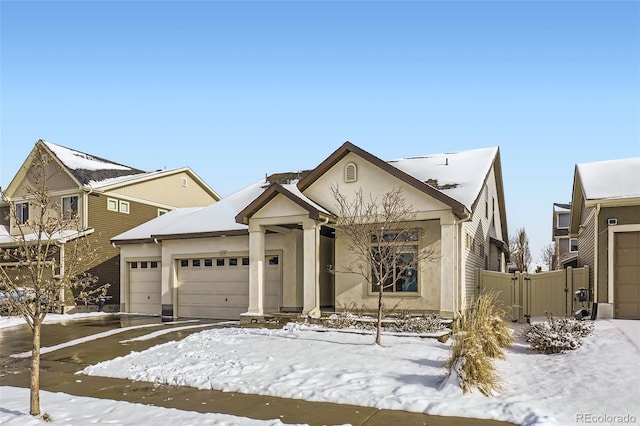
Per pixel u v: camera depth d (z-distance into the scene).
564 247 39.50
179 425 6.41
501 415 6.61
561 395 7.29
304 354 10.26
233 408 7.23
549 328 10.99
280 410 7.07
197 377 8.88
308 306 14.98
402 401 7.16
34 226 8.09
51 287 7.54
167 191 29.75
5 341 14.22
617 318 13.78
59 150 27.17
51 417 6.73
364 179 15.41
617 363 8.70
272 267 18.30
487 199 20.59
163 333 15.02
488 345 10.06
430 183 16.64
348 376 8.46
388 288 15.45
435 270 14.81
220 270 19.75
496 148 19.41
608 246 13.98
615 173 15.29
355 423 6.46
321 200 16.05
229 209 20.98
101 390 8.46
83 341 13.91
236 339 12.19
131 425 6.42
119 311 24.12
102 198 25.27
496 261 23.28
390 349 10.64
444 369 8.82
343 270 15.84
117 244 22.34
